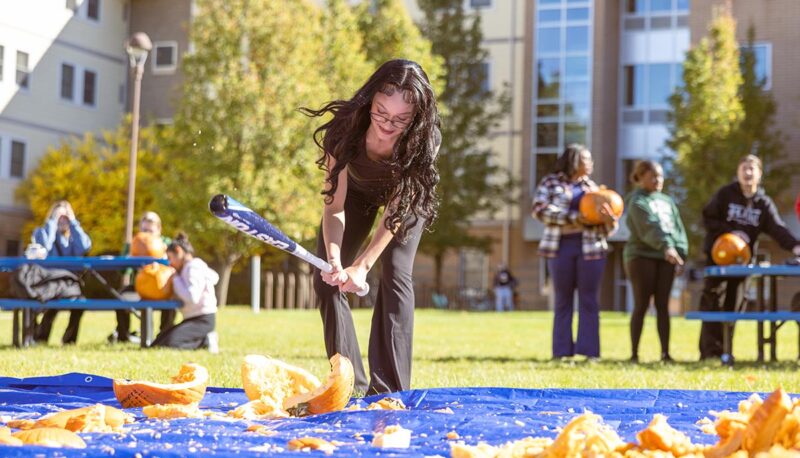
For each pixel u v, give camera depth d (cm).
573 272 997
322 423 415
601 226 991
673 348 1348
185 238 1152
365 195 533
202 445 337
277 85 2845
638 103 3744
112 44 2823
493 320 2222
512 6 3812
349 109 485
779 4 3434
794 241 1044
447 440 365
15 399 516
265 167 2820
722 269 1010
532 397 512
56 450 304
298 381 468
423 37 3662
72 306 1142
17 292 1138
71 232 1277
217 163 2791
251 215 395
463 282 3844
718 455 303
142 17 3130
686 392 518
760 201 1057
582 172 993
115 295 1166
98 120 3173
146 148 3294
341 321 561
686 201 3108
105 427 376
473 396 510
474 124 3622
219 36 2856
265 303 3303
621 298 3600
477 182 3556
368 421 412
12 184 3059
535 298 3756
